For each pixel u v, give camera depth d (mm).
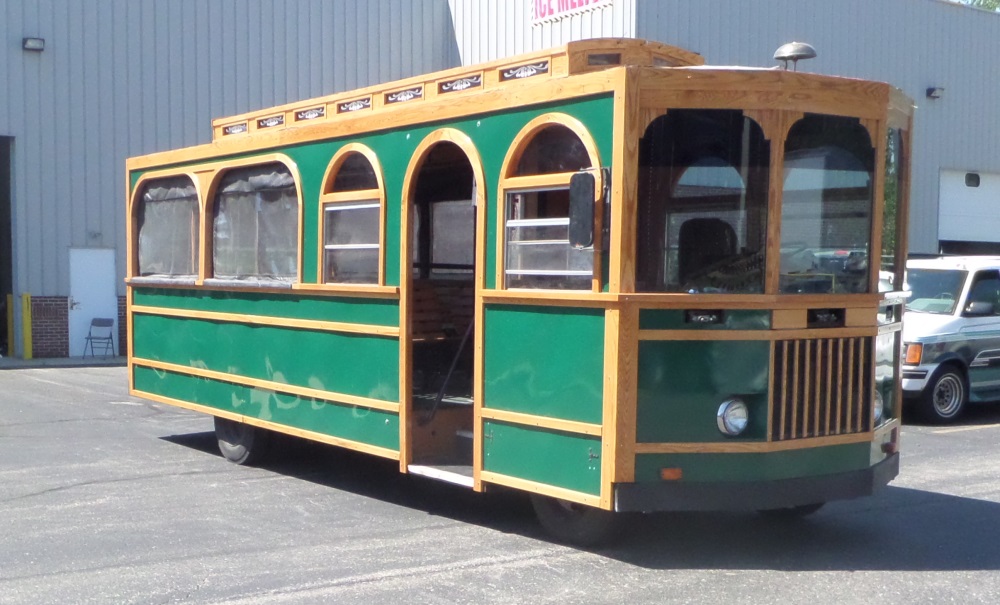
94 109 21453
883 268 7031
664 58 6977
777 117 6199
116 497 8344
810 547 6840
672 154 6113
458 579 6098
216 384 9812
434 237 9000
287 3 23328
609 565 6387
